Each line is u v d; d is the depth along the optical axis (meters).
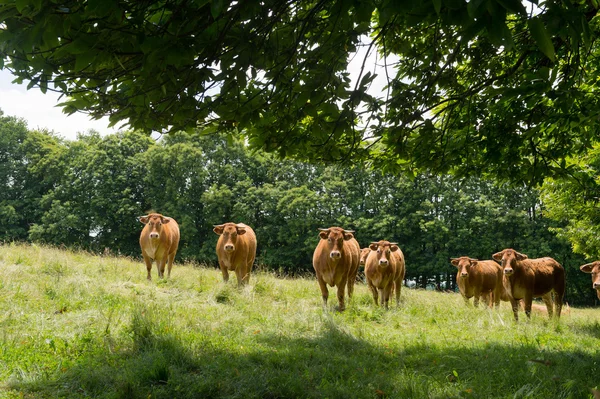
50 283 9.41
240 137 4.91
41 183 42.19
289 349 6.45
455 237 36.47
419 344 7.27
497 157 6.04
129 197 39.53
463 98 5.00
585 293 37.69
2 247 14.14
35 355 5.49
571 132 6.48
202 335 6.73
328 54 3.61
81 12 2.66
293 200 37.56
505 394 4.69
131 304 8.45
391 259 11.89
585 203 14.26
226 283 11.79
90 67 3.22
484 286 13.51
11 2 2.46
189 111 3.90
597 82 5.82
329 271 10.84
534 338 8.30
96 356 5.50
